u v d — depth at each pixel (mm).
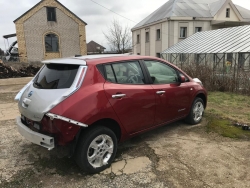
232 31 16609
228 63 11891
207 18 27016
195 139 4195
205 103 5285
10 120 5535
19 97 3592
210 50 14547
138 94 3547
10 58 29406
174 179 2953
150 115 3807
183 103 4508
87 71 3084
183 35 27203
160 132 4559
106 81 3236
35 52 27234
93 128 3041
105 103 3082
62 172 3166
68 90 2887
